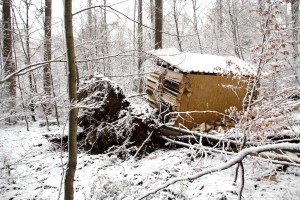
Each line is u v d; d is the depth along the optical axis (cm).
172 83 753
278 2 460
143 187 463
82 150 717
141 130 656
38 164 639
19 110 693
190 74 694
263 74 505
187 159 586
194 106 715
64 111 967
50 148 757
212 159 587
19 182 536
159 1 1282
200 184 468
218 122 725
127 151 633
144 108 698
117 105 680
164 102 780
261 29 490
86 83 746
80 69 1119
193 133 611
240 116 484
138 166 593
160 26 1291
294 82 715
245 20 1372
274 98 498
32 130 1023
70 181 347
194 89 704
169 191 452
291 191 443
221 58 808
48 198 465
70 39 322
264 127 443
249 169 526
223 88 723
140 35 1424
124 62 1311
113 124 668
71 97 333
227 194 425
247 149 242
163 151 673
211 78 713
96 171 577
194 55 806
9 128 1077
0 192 483
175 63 709
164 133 685
